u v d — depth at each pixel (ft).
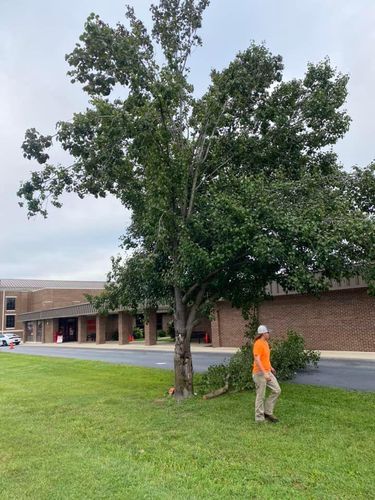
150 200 31.76
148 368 56.29
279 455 19.65
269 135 35.83
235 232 27.55
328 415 26.48
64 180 35.01
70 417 28.96
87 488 16.56
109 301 39.83
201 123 35.86
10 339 175.22
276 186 29.63
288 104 35.22
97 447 22.06
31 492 16.37
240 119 36.52
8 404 34.42
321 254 26.40
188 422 26.13
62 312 171.73
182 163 32.76
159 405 31.81
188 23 37.65
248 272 32.58
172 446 21.61
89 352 99.86
